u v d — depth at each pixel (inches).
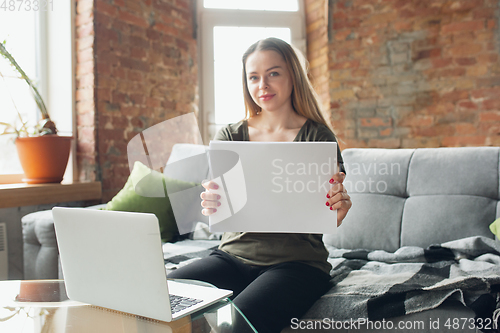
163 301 28.4
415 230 68.7
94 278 31.3
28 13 96.5
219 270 49.3
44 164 84.0
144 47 106.3
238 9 125.2
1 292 37.5
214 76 126.0
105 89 97.0
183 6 117.4
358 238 72.3
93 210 29.9
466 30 109.4
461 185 68.2
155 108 109.5
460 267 56.7
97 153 95.5
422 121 112.7
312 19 125.6
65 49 97.1
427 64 112.3
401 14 113.6
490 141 108.3
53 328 29.0
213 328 28.9
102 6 95.8
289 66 55.3
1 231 85.0
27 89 94.8
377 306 46.8
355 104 116.7
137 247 28.1
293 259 48.4
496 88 107.7
